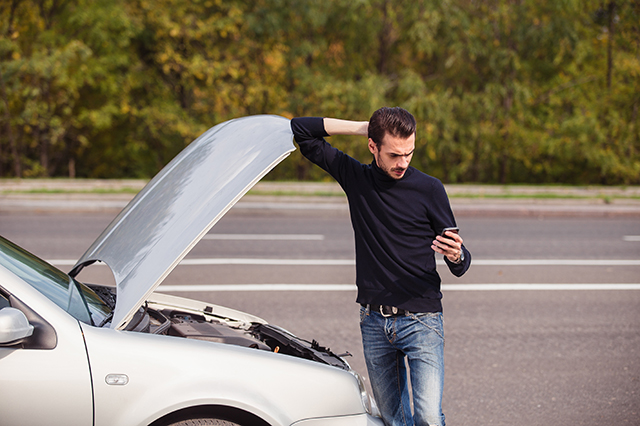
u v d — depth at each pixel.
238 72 23.97
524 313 6.47
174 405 2.10
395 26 26.22
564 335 5.73
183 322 3.05
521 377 4.65
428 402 2.45
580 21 26.56
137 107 25.38
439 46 26.39
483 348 5.30
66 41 22.98
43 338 2.10
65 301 2.41
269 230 11.86
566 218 15.70
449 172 27.89
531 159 28.45
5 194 15.07
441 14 25.00
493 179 29.84
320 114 25.03
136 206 2.71
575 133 25.70
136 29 22.95
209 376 2.17
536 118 27.05
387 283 2.49
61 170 28.03
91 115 23.22
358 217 2.54
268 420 2.19
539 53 26.52
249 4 24.97
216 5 24.55
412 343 2.49
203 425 2.17
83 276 7.34
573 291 7.54
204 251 9.44
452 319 6.18
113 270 2.36
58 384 2.06
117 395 2.09
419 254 2.47
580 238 12.10
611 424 3.89
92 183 16.92
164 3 23.19
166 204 2.50
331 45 27.42
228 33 24.44
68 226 11.43
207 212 2.31
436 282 2.52
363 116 24.50
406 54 28.89
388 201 2.46
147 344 2.20
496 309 6.61
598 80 27.77
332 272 8.19
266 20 23.70
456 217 15.34
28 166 25.31
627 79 27.38
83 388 2.07
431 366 2.48
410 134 2.32
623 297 7.30
